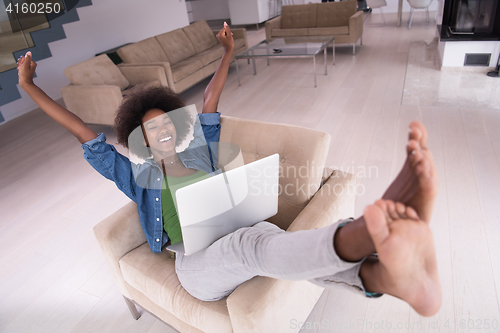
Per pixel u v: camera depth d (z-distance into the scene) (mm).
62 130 4070
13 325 1723
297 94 4094
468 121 2980
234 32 5383
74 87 3619
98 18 5656
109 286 1866
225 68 1607
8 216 2580
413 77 4164
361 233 653
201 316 1164
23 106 4859
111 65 4012
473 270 1625
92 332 1637
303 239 802
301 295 1254
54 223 2426
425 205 615
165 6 6902
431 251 645
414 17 7457
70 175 3037
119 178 1312
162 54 4703
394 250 584
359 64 4902
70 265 2041
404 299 695
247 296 1029
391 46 5590
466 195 2109
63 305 1790
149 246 1449
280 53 4395
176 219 1262
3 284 1969
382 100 3617
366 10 8672
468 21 4078
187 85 4410
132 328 1627
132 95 1299
